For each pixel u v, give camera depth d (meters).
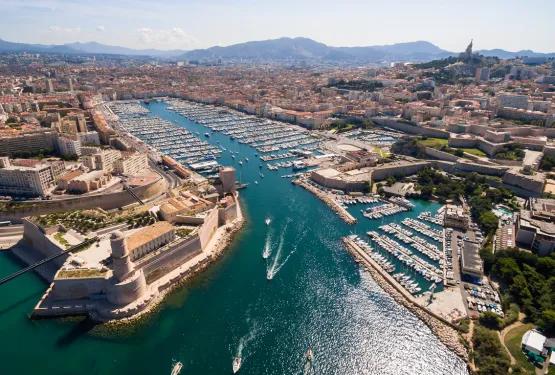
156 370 156.25
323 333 177.50
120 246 178.25
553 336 159.75
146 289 196.62
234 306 192.62
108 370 155.62
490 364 145.50
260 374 156.50
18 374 152.38
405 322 181.12
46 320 178.50
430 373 155.88
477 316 177.25
